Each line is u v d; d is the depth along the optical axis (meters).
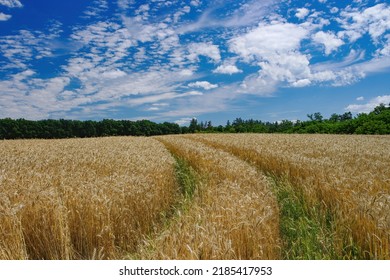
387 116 52.69
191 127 107.12
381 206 6.18
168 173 11.34
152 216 7.90
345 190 7.68
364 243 6.04
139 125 101.25
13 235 5.50
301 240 6.61
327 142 24.28
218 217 5.61
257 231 5.37
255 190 8.32
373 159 13.28
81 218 6.44
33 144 25.42
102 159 12.77
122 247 6.64
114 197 7.20
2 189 7.10
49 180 8.05
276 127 85.62
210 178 10.78
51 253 5.98
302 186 9.53
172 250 4.55
